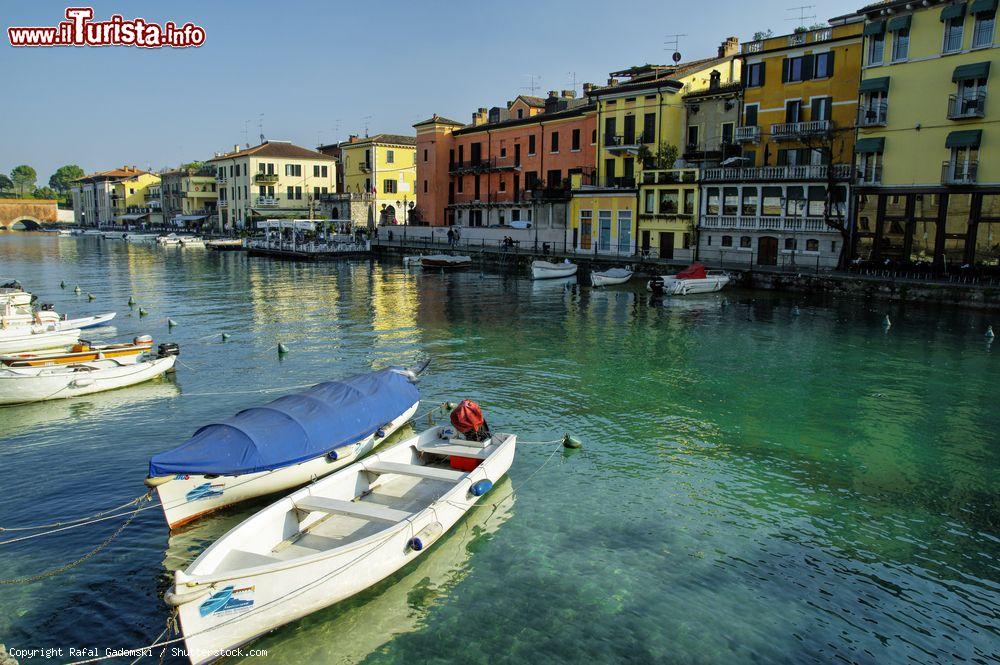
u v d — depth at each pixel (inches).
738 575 427.2
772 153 1857.8
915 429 687.7
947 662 354.0
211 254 3157.0
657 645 362.3
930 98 1476.4
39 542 457.1
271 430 478.0
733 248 1886.1
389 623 380.8
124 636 366.0
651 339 1108.5
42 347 1011.9
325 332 1162.6
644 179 2084.2
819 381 855.7
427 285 1895.9
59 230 5605.3
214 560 356.8
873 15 1558.8
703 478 568.4
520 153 2723.9
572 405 754.8
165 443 627.2
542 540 466.6
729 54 2308.1
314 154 3944.4
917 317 1277.1
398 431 668.1
